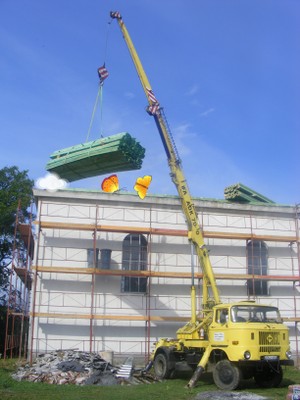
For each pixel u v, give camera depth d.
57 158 23.20
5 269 35.44
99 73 22.94
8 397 12.18
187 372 18.41
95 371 16.55
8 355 28.41
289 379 17.36
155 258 23.56
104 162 22.12
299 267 24.95
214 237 23.94
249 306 15.63
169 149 21.66
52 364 17.44
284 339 15.25
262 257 25.09
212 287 19.50
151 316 22.67
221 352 15.40
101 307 22.50
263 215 25.39
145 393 13.64
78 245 22.95
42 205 22.97
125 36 23.25
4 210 32.97
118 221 23.52
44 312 21.95
